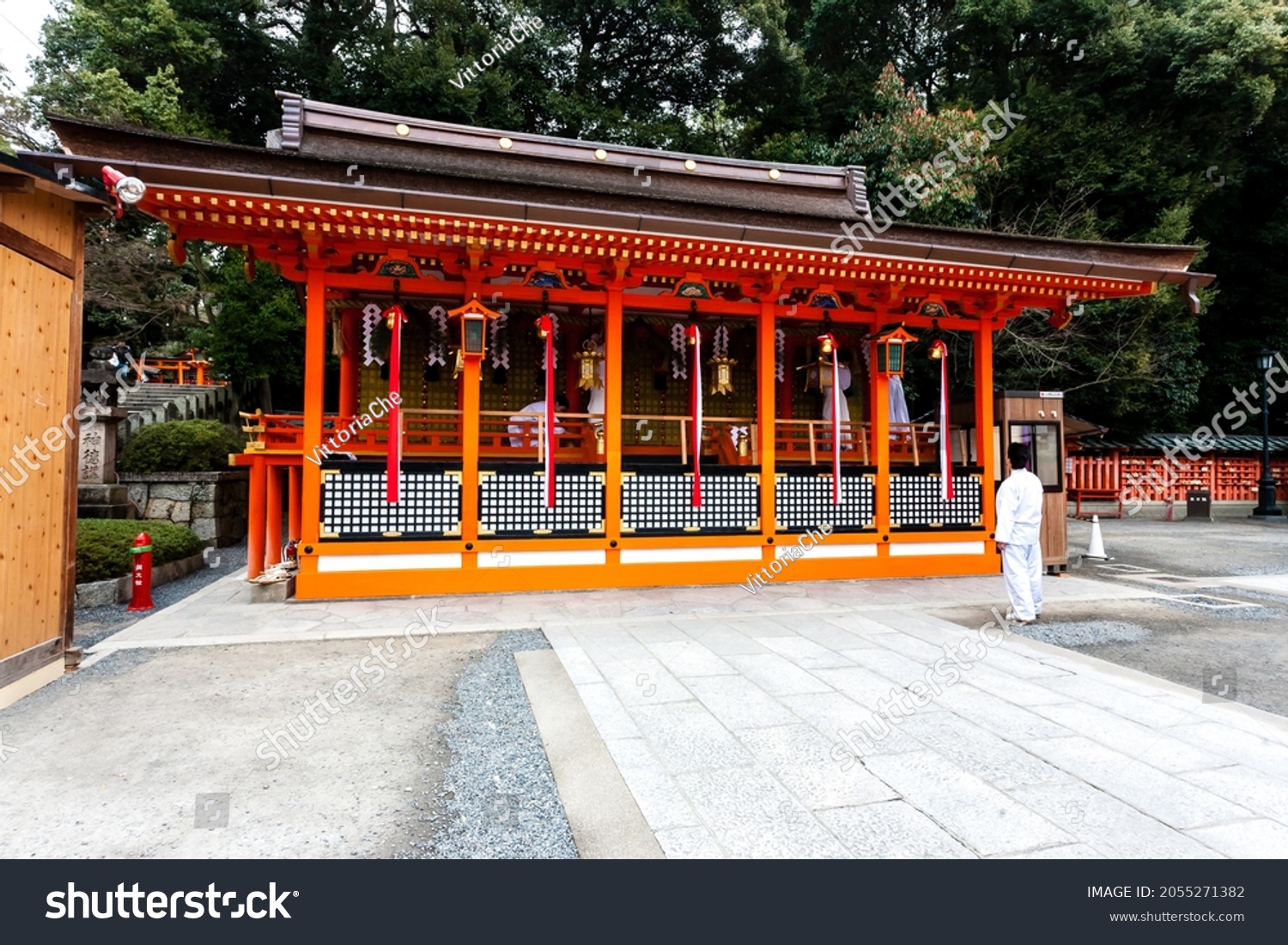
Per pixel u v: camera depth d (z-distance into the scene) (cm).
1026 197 1798
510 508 791
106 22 1462
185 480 1145
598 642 571
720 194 1045
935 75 2245
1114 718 397
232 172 654
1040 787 309
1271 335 2170
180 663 509
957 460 1027
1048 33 1830
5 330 421
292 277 760
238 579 869
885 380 929
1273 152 2025
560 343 1067
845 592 809
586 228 713
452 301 934
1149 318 1686
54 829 275
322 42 1795
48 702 425
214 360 1491
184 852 260
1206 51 1691
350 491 744
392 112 1585
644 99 1988
